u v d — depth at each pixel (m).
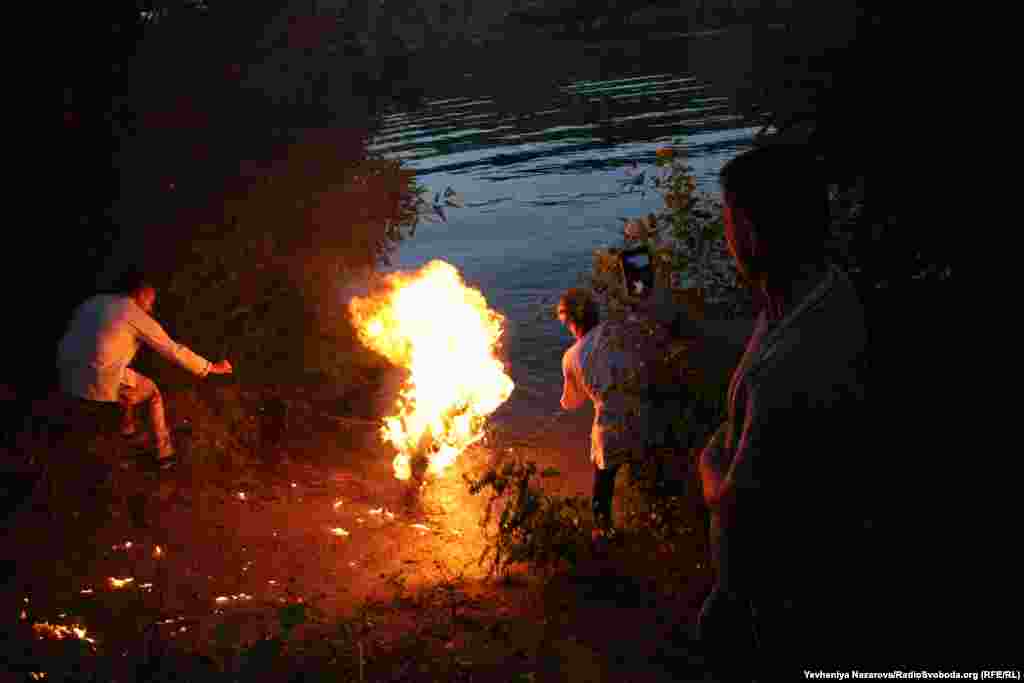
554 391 8.35
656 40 55.78
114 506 5.32
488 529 5.70
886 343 4.68
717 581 2.05
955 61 4.68
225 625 3.98
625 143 24.11
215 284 6.75
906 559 3.50
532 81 44.50
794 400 1.70
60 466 5.52
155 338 5.95
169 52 7.05
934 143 4.82
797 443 1.71
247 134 7.28
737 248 1.90
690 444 4.47
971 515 3.77
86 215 6.88
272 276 7.25
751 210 1.83
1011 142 4.61
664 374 4.63
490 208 18.02
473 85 45.84
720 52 44.22
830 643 1.82
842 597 1.80
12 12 6.23
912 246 5.02
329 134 7.59
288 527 5.57
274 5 7.34
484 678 3.60
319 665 3.59
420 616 4.31
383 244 9.06
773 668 1.88
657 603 4.38
